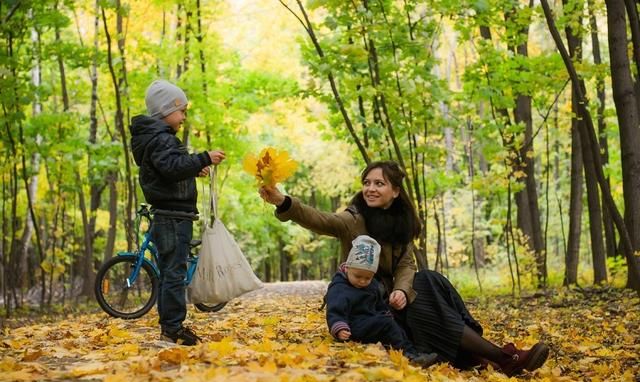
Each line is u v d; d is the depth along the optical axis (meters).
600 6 11.10
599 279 13.36
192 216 5.15
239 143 16.88
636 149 8.05
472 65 11.88
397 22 10.73
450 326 4.74
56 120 14.56
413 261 5.05
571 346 6.80
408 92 10.33
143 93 15.25
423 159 11.10
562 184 29.98
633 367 5.87
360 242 4.73
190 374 3.49
